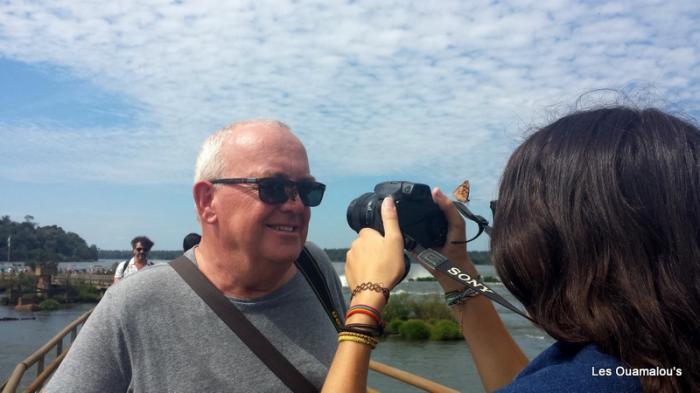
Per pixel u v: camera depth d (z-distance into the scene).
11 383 4.25
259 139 1.95
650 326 1.01
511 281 1.24
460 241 1.75
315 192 2.03
